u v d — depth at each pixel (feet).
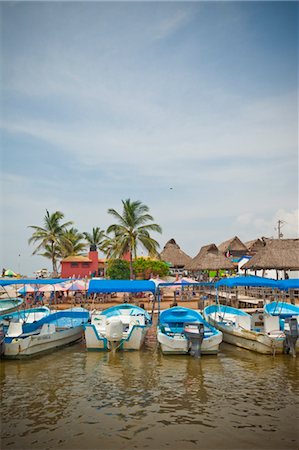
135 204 123.75
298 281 63.41
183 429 30.27
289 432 29.60
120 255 123.34
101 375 45.11
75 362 51.24
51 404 35.78
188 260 184.65
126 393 38.68
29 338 52.75
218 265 127.54
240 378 43.83
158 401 36.32
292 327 53.67
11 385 41.55
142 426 30.91
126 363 50.49
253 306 97.04
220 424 31.12
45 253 170.60
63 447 27.50
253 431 29.89
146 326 62.28
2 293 126.00
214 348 54.34
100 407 34.91
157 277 126.11
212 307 75.51
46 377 44.52
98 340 55.93
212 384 41.55
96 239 199.93
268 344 53.93
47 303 110.11
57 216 164.04
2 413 33.71
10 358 52.60
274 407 34.73
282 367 48.60
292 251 106.52
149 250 123.13
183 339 53.57
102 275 180.14
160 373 45.83
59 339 58.90
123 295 122.01
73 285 100.53
